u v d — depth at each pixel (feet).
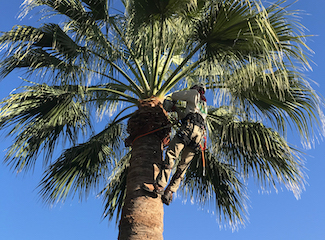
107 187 22.75
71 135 20.38
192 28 15.53
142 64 22.90
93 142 22.17
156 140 15.61
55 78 17.79
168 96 19.99
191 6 15.31
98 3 16.85
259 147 18.44
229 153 20.42
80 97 18.74
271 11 14.76
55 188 21.67
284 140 18.76
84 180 22.68
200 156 22.40
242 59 15.26
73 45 17.26
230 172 22.62
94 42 17.20
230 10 14.24
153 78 18.85
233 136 19.06
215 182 23.13
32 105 18.07
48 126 18.71
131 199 14.08
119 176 22.76
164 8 15.06
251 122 19.07
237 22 14.37
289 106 18.33
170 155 13.64
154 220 13.57
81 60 17.40
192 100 13.89
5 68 17.62
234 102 16.93
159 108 16.08
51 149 19.90
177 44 18.37
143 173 14.58
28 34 17.13
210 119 20.94
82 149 22.24
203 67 15.96
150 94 18.97
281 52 14.23
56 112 18.29
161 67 24.02
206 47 15.60
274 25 15.02
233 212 22.72
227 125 19.12
